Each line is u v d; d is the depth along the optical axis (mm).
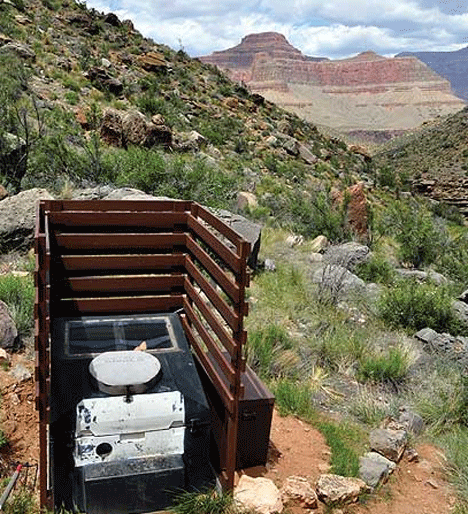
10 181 10930
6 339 4883
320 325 7043
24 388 4422
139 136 21094
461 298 9586
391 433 4500
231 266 3295
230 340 3352
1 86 18062
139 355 3553
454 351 7012
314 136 50000
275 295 7812
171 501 3354
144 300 4414
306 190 28250
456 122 108750
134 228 4391
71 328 3932
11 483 3393
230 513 3365
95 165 12750
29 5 41656
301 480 3795
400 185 50375
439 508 3857
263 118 44969
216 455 3791
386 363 5938
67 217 4215
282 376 5547
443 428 5121
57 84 27656
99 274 4477
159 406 3262
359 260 10984
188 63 49438
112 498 3223
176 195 11781
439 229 18109
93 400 3189
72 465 3250
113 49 42750
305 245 11781
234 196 14016
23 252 7602
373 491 3910
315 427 4652
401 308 7836
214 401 3799
